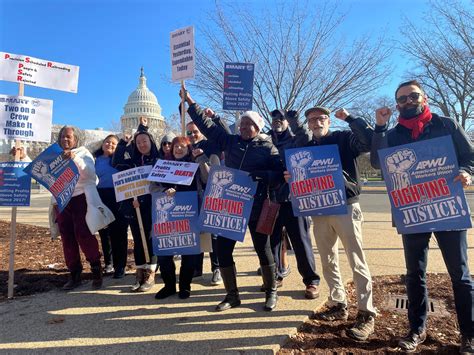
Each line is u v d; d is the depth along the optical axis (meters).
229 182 3.83
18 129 4.62
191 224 4.25
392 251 6.36
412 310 3.19
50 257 6.52
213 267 4.90
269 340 3.21
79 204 4.77
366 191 28.28
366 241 7.30
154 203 4.34
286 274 5.05
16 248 7.20
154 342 3.28
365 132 3.26
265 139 4.02
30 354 3.14
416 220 3.05
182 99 4.66
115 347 3.21
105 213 4.72
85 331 3.54
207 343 3.22
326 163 3.49
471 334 2.95
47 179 4.64
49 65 4.82
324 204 3.47
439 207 2.98
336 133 3.68
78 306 4.20
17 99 4.61
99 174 5.31
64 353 3.14
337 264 3.76
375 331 3.39
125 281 5.09
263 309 3.91
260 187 3.90
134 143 4.95
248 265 5.64
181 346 3.19
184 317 3.80
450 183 2.94
